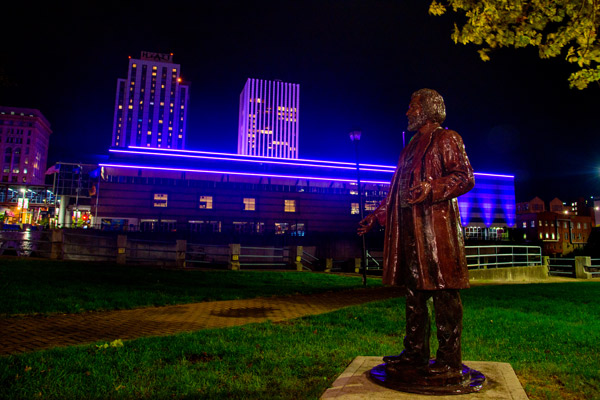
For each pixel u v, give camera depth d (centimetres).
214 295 1171
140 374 473
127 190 6631
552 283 1861
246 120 15612
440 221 352
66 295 1020
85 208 6881
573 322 902
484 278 2033
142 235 4116
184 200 6856
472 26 608
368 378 377
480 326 794
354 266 2688
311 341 649
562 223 9131
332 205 7525
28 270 1401
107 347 578
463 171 348
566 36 592
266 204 7231
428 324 365
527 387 441
